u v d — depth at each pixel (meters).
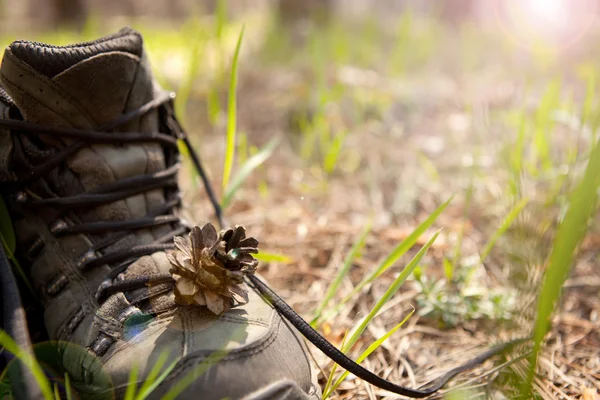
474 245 0.95
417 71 2.05
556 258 0.66
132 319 0.70
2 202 0.73
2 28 3.65
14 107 0.73
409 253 0.94
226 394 0.66
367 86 1.71
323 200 1.13
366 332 0.83
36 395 0.64
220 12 1.12
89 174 0.73
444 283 0.88
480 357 0.74
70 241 0.73
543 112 1.03
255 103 1.66
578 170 0.98
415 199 1.11
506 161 1.01
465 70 1.97
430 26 2.66
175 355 0.67
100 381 0.68
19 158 0.73
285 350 0.69
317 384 0.71
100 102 0.73
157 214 0.75
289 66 2.06
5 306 0.67
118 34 0.75
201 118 1.56
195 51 1.14
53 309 0.72
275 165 1.29
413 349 0.81
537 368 0.76
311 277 0.90
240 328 0.69
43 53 0.71
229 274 0.69
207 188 0.82
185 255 0.69
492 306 0.84
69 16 3.87
